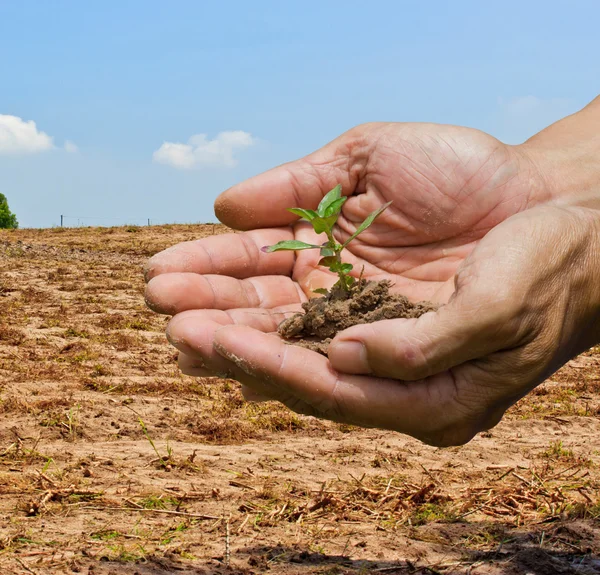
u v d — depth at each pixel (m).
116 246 5.19
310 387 0.68
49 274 3.43
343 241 0.82
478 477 1.00
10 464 0.97
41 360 1.68
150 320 2.38
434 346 0.66
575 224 0.69
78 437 1.10
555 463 1.07
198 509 0.89
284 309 0.78
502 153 0.80
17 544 0.81
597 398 1.58
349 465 1.02
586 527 0.88
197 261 0.77
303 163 0.81
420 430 0.69
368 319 0.73
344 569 0.79
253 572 0.78
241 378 0.71
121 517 0.86
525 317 0.67
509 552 0.83
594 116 0.84
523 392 0.69
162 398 1.39
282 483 0.95
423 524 0.88
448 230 0.80
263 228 0.80
